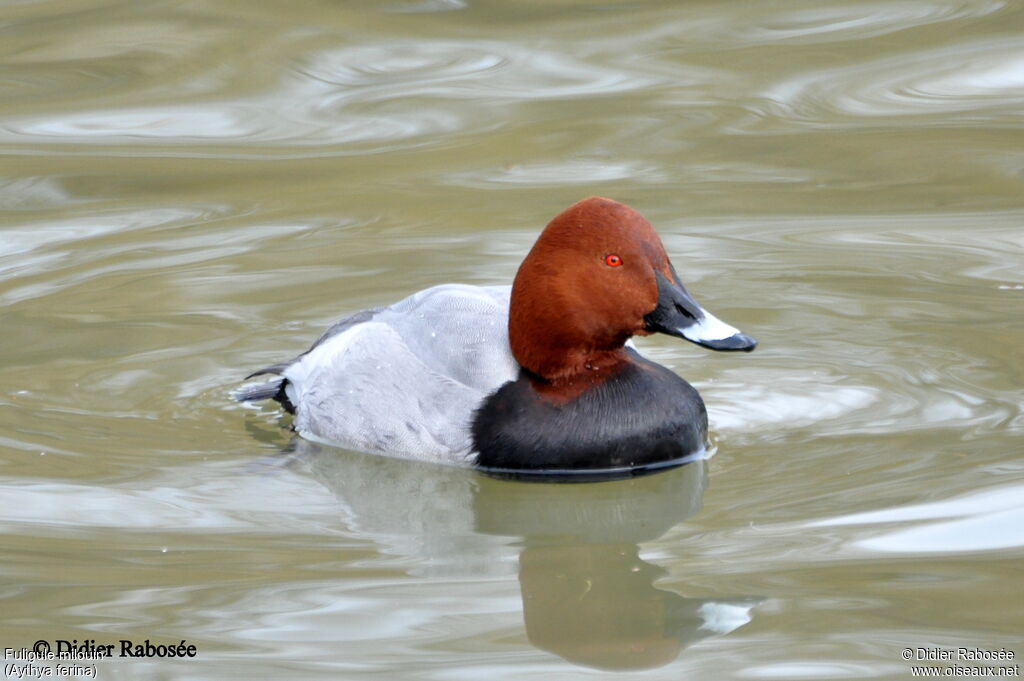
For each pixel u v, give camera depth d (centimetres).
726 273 1298
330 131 1620
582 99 1664
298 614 778
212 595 800
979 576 790
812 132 1582
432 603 791
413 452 986
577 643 746
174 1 1883
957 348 1139
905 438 991
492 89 1692
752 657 723
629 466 961
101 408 1076
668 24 1838
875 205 1438
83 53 1770
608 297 935
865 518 871
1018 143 1536
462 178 1510
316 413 1031
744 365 1137
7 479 952
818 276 1288
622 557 852
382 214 1441
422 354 1000
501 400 966
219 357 1158
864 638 734
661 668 716
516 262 1323
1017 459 942
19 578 817
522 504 943
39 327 1210
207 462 995
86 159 1552
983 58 1719
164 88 1708
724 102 1650
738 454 984
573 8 1867
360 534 891
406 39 1814
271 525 902
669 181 1492
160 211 1459
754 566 820
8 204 1466
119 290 1286
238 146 1584
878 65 1719
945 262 1309
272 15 1853
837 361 1130
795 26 1833
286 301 1261
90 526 891
